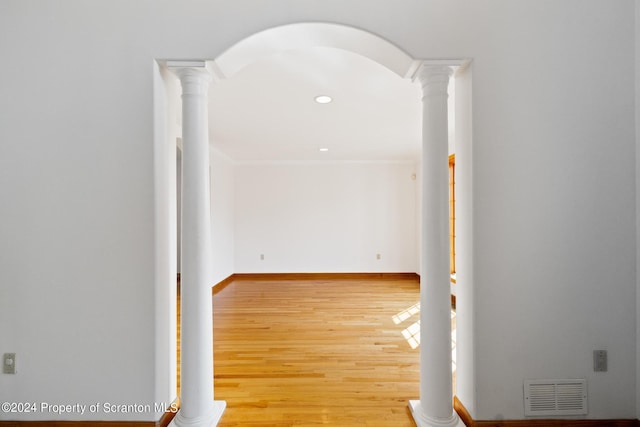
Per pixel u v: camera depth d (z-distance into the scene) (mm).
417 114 3139
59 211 1593
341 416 1758
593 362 1612
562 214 1604
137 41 1578
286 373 2236
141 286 1584
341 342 2801
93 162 1585
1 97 1590
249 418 1738
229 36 1577
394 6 1587
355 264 5926
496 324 1592
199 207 1611
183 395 1604
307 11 1570
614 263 1608
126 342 1584
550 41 1596
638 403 1604
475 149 1581
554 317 1604
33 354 1601
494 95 1585
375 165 5914
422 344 1661
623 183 1608
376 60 1769
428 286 1611
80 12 1586
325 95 2650
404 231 5918
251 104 2854
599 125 1606
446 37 1584
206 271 1636
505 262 1593
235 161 5836
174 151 1787
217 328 3164
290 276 5887
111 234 1586
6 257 1600
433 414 1597
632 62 1606
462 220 1687
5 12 1584
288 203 5941
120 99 1582
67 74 1586
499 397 1592
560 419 1605
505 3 1597
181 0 1582
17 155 1594
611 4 1605
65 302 1593
